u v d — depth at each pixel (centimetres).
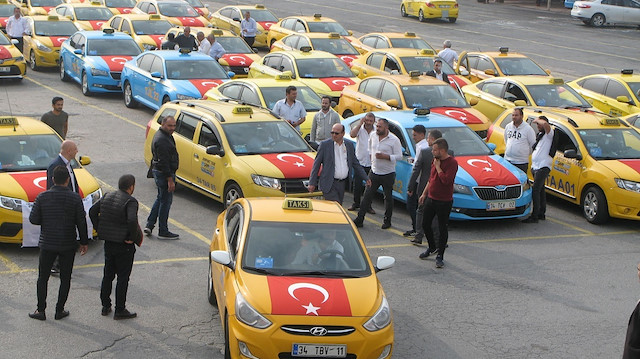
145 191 1536
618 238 1420
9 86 2519
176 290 1067
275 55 2328
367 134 1488
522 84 2052
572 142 1562
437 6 4284
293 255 871
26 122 1356
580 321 1031
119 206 937
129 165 1717
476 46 3625
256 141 1433
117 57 2428
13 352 859
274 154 1412
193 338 921
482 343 951
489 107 2108
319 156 1318
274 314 786
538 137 1484
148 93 2178
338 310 796
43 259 933
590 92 2181
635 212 1452
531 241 1380
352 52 2728
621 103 2086
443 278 1171
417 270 1201
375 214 1506
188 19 3244
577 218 1548
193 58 2186
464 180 1421
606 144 1550
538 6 5366
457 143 1530
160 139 1242
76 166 1302
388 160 1367
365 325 790
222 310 872
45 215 927
